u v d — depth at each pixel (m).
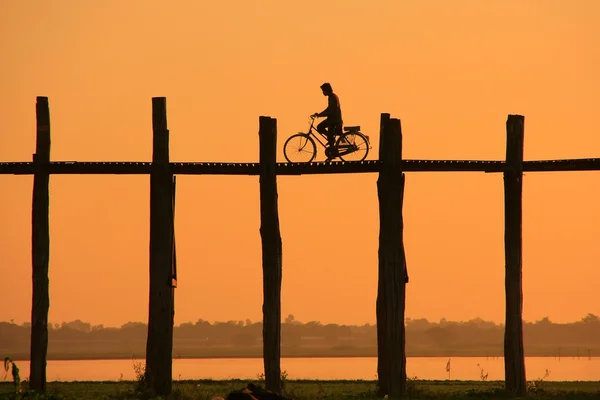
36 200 101.44
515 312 102.19
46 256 102.00
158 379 100.06
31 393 92.50
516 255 102.31
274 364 99.31
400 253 100.56
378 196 101.19
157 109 101.38
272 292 99.81
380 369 101.38
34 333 101.44
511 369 102.06
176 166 101.25
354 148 108.25
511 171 102.00
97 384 125.00
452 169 101.62
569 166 101.75
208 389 110.75
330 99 108.69
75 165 101.56
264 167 100.62
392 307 100.31
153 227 100.69
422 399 98.69
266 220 100.19
